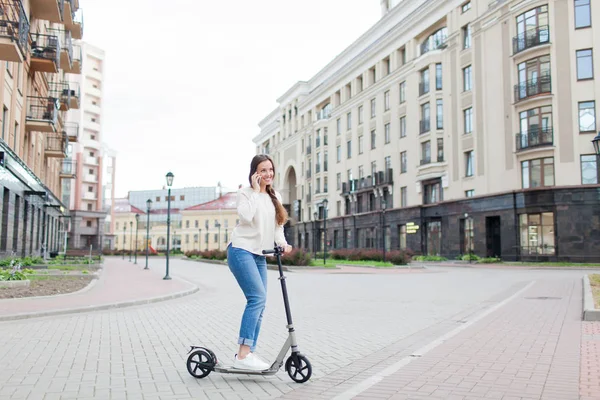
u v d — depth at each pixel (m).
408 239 44.12
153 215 109.81
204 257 48.19
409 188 44.47
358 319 8.81
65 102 31.98
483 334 6.96
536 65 32.00
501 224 33.44
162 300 12.11
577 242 29.58
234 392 4.26
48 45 24.94
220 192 103.38
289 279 20.25
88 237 72.44
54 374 4.93
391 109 47.84
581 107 30.38
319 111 66.38
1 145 17.38
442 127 40.72
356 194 54.12
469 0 38.16
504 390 4.14
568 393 4.04
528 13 32.56
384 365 5.24
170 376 4.84
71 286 14.17
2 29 17.88
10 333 7.23
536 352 5.70
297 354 4.47
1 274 13.57
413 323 8.28
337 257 39.47
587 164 29.94
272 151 82.94
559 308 9.77
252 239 4.55
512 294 12.91
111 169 84.38
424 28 43.19
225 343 6.60
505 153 33.78
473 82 37.00
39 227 29.47
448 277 21.03
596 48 30.17
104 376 4.85
